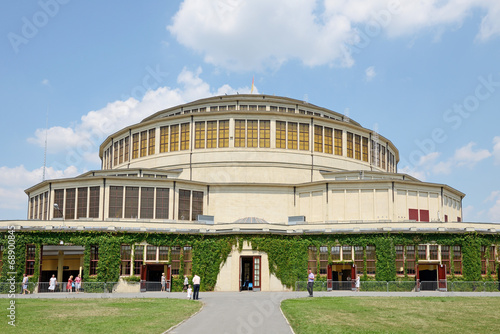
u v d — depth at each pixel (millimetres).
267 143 74688
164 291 56844
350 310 35344
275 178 73625
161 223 59969
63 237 57062
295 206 70375
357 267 57812
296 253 59125
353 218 66625
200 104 81188
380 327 28594
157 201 66750
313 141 76125
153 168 76812
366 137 82188
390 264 56781
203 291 58031
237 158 73812
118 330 27203
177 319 31391
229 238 58719
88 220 59500
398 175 73938
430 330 28156
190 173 74438
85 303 40969
